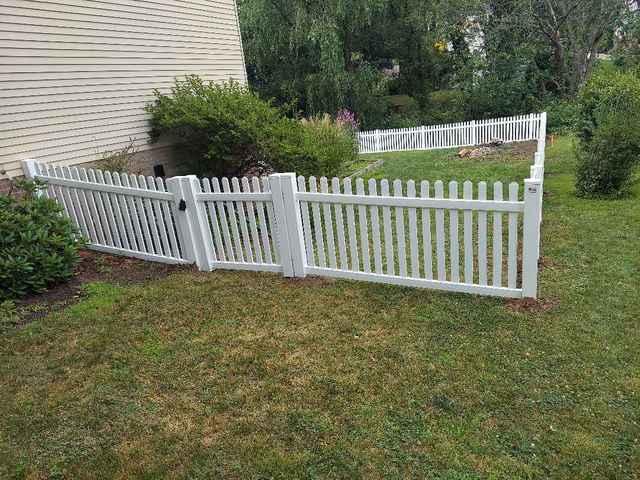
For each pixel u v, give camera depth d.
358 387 3.17
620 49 20.19
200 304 4.55
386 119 22.30
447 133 16.95
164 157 8.71
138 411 3.11
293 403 3.06
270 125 7.82
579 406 2.84
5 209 5.16
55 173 6.09
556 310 3.92
